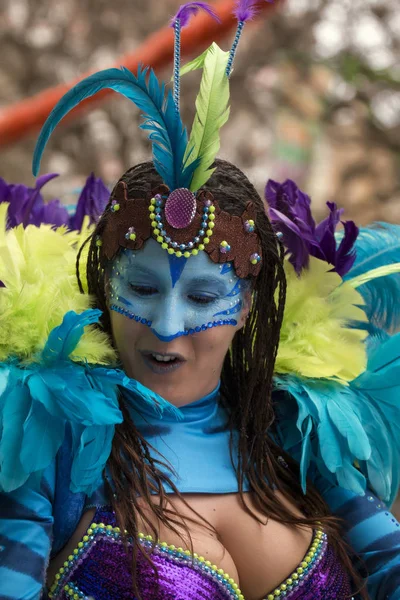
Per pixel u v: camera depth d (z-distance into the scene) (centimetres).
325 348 195
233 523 173
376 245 211
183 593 160
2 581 152
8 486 152
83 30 585
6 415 155
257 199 177
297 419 189
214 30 306
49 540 160
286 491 186
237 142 568
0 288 169
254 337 187
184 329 168
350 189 591
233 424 185
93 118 554
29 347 164
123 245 166
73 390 158
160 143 164
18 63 580
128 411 174
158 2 592
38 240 182
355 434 183
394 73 549
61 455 166
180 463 173
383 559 187
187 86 549
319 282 198
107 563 160
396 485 196
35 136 563
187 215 162
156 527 164
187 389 175
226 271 169
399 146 596
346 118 595
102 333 173
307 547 178
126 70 163
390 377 191
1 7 577
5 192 213
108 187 219
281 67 575
